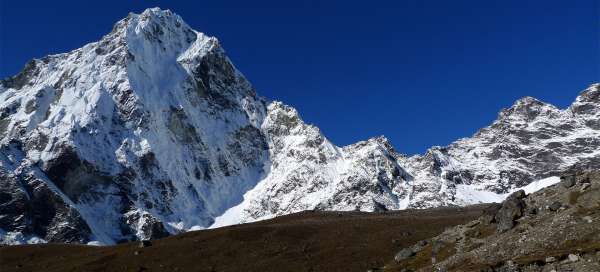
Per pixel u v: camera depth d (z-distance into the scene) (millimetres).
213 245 143500
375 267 102000
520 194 83938
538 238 67375
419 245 92188
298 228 151750
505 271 59969
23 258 170125
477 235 81375
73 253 171000
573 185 78812
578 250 58844
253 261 129000
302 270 118375
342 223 156625
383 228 143750
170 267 132250
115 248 165250
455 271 67812
